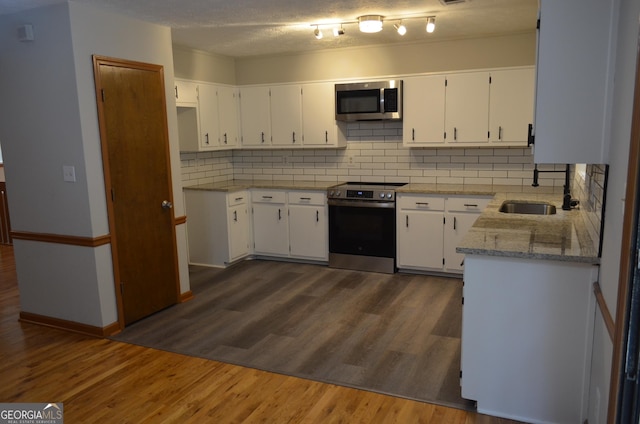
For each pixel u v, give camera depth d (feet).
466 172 16.80
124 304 12.19
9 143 12.12
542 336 7.76
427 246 15.74
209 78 17.88
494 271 7.88
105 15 11.35
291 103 17.92
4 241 21.84
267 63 18.57
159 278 13.20
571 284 7.50
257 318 12.64
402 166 17.65
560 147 7.43
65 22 10.64
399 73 16.74
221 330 11.93
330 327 11.93
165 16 12.01
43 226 12.04
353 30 14.34
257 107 18.52
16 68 11.56
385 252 16.26
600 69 7.14
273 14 12.28
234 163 20.51
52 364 10.30
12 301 14.57
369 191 16.07
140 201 12.49
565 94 7.33
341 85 16.84
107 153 11.50
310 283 15.47
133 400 8.82
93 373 9.87
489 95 15.17
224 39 15.35
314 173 19.13
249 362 10.19
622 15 6.36
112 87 11.55
